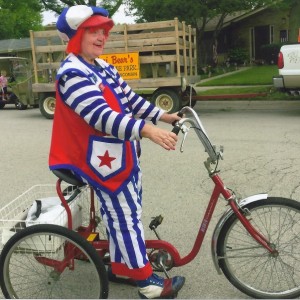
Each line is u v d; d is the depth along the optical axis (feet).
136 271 9.05
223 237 9.62
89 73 8.52
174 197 16.66
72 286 10.39
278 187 17.25
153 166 20.95
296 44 30.99
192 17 59.82
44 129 32.58
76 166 8.79
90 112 8.22
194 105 40.27
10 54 94.43
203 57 81.82
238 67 87.25
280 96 40.83
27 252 9.25
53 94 37.88
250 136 26.53
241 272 10.41
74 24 8.48
